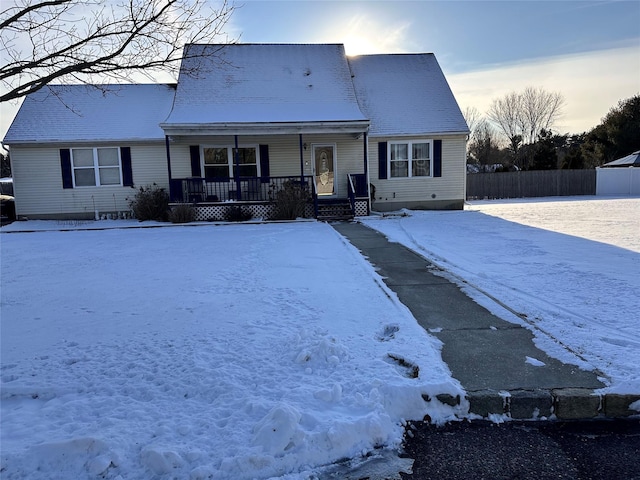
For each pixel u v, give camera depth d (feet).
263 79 58.75
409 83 63.57
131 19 13.62
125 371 12.20
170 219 49.34
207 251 30.94
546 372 11.85
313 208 51.70
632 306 17.01
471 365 12.33
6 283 22.40
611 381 11.27
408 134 56.80
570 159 108.68
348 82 59.67
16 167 53.98
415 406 10.57
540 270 23.41
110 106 58.29
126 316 16.89
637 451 9.43
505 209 59.16
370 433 9.58
